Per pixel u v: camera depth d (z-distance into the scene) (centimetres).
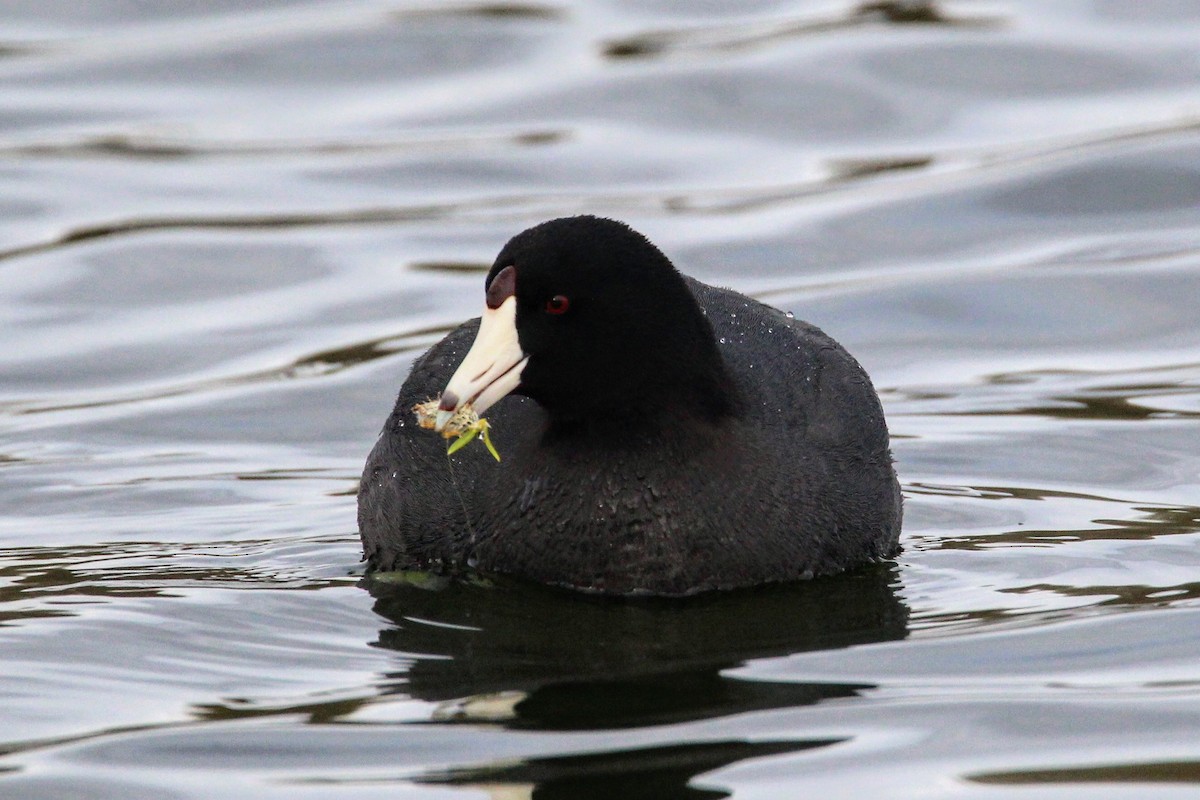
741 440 1052
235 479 1320
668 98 2069
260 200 1894
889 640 944
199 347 1603
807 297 1658
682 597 1034
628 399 1025
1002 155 1917
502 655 935
